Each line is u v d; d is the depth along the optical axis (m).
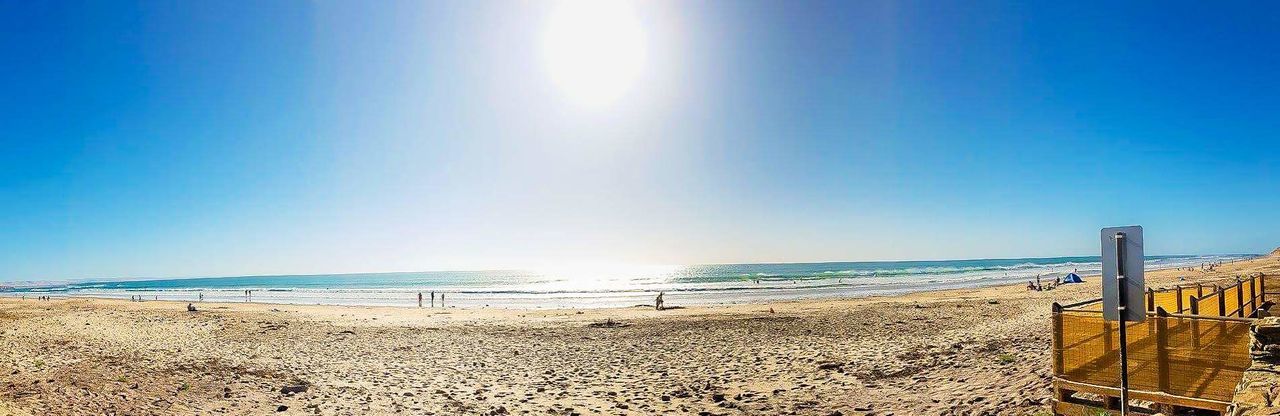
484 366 18.88
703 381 15.73
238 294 92.38
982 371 13.93
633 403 13.43
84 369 15.21
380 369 17.97
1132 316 6.81
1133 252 6.84
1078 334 8.74
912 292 60.69
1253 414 4.96
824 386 14.30
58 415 10.60
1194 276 65.88
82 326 30.39
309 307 51.38
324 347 23.19
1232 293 15.05
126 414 11.16
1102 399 8.78
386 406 12.90
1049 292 50.38
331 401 13.19
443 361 19.86
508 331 28.27
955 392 12.28
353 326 31.22
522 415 12.34
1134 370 8.23
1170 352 7.98
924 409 11.32
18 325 29.77
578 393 14.62
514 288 99.50
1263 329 6.82
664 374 17.08
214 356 18.47
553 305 57.19
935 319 29.08
